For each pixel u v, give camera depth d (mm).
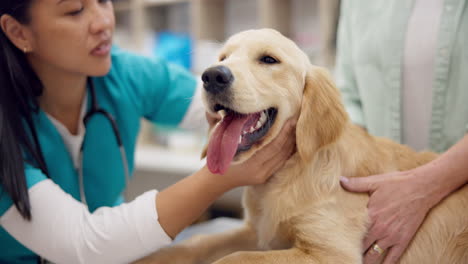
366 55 1398
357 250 967
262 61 1032
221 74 941
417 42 1293
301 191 1022
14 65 1032
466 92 1237
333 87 1060
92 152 1239
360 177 1051
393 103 1357
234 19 3139
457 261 1042
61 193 971
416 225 1003
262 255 936
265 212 1086
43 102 1172
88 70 1079
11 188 905
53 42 1013
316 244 973
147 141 3541
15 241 1157
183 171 2922
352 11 1471
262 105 977
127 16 3791
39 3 969
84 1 1013
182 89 1424
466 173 999
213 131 981
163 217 905
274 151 993
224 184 943
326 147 1030
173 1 3158
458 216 1040
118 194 1354
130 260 935
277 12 2691
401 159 1145
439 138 1305
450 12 1230
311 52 2531
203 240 1182
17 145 946
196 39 3000
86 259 909
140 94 1348
